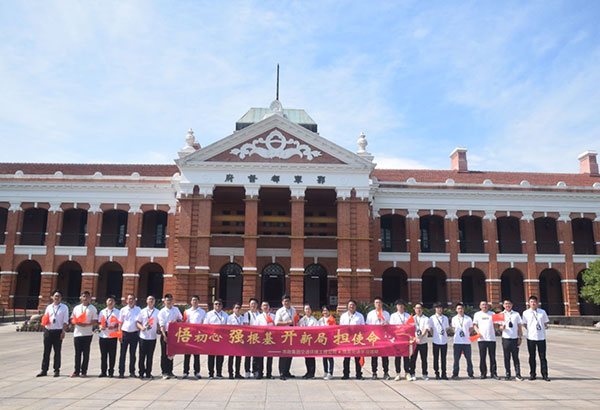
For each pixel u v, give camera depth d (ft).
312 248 128.16
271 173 119.14
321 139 119.34
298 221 116.98
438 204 137.18
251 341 46.60
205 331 46.34
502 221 145.89
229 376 46.83
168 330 46.11
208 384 42.96
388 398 37.91
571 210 139.85
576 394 39.75
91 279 130.21
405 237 141.79
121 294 140.26
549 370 53.67
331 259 127.54
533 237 137.90
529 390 41.34
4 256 130.82
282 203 137.28
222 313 49.67
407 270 134.00
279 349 46.70
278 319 49.32
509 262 136.26
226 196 131.54
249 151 119.75
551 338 97.35
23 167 145.07
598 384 44.34
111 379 44.55
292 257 115.55
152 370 52.54
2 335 88.43
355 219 118.21
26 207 133.69
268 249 127.13
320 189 122.21
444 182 142.72
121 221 142.00
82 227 140.97
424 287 143.74
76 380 43.86
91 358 60.18
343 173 119.75
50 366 52.85
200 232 115.96
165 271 131.03
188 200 117.60
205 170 118.93
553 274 143.74
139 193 134.21
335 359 65.00
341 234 117.08
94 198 133.90
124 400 36.19
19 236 132.16
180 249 115.24
